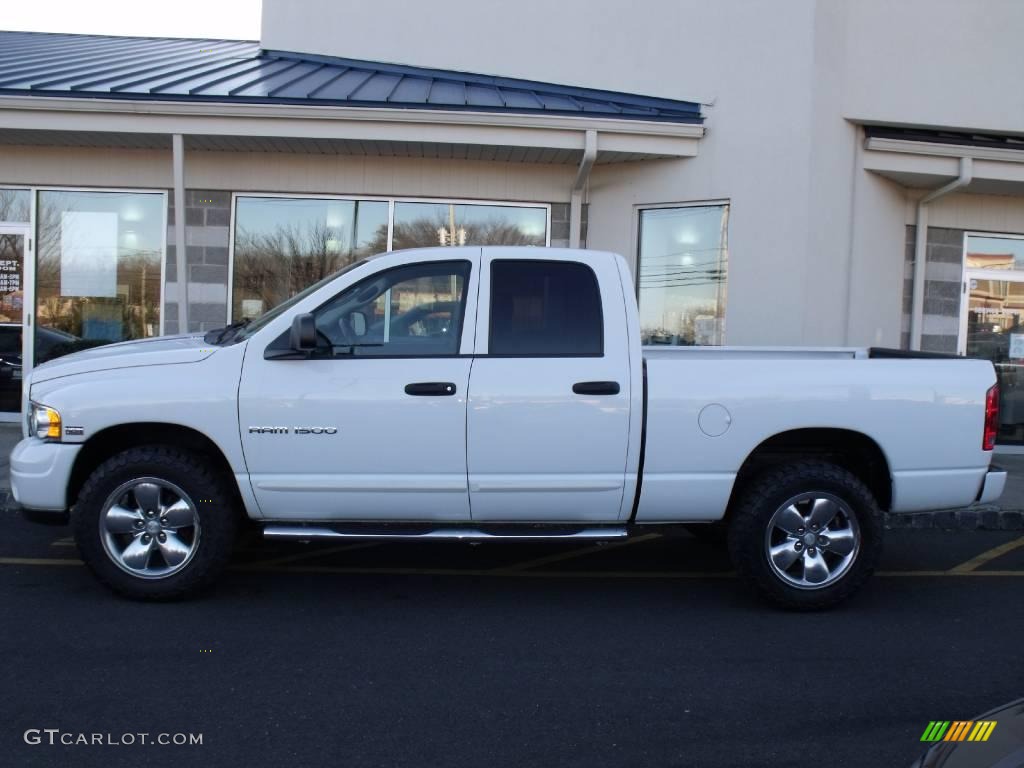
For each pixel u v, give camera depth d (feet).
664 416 17.35
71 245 35.73
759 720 13.26
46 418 17.20
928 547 24.02
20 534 22.94
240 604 18.06
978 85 33.94
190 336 19.69
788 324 32.60
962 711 13.64
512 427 17.12
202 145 33.47
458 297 17.71
